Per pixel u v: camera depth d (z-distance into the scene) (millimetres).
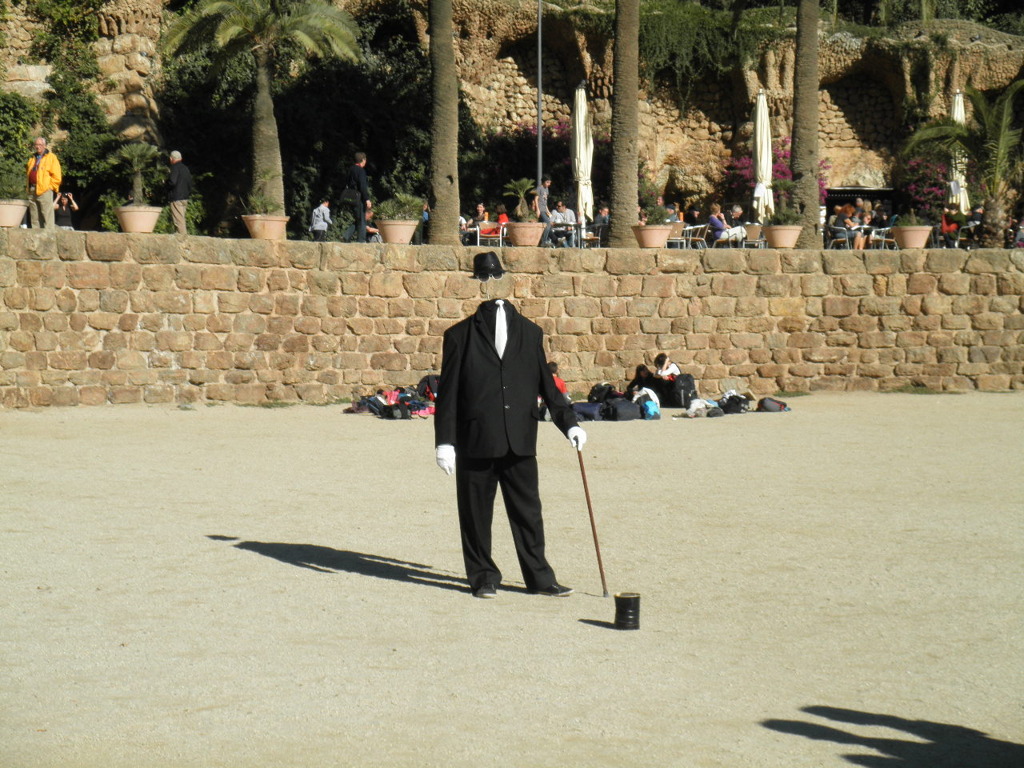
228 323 19594
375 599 7398
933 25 34812
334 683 5688
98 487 11484
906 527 9984
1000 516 10523
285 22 23234
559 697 5520
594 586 7906
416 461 13930
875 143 35094
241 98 29312
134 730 5004
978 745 4980
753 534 9664
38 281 18219
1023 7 40125
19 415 17391
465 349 7676
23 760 4637
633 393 20391
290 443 15430
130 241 18844
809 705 5484
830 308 22719
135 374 18906
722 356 22297
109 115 27094
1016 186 29672
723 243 25812
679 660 6184
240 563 8344
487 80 32781
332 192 30641
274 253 19922
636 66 23562
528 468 7699
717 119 34719
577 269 21641
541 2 30766
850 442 16031
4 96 25578
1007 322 22984
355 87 30859
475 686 5668
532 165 32719
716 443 15922
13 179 18531
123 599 7273
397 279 20766
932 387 22906
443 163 22250
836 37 34000
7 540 8930
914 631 6820
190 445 14945
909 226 23453
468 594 7637
